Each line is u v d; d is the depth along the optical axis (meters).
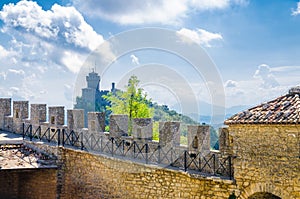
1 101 27.28
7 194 21.83
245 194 13.33
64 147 20.08
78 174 19.38
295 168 12.12
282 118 12.35
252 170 13.16
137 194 16.66
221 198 13.94
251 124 13.09
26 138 23.28
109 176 17.88
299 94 13.62
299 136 12.03
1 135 24.61
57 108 22.28
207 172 15.14
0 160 19.34
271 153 12.70
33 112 24.09
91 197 18.69
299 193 12.02
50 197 20.17
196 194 14.62
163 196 15.70
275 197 13.68
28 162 19.52
